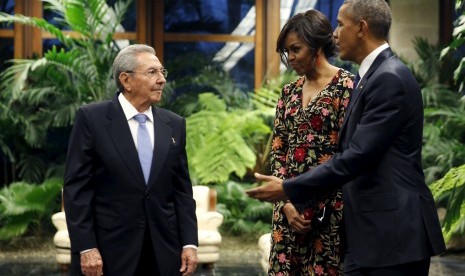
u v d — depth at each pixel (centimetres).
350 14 344
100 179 403
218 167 1147
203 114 1191
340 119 386
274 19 1291
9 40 1254
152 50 416
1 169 1224
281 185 344
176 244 409
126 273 394
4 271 880
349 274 338
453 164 941
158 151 407
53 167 1170
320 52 392
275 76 1284
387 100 328
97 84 1152
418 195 330
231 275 849
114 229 398
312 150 389
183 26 1292
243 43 1295
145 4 1282
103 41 1220
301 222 383
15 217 1075
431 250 329
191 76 1287
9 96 1152
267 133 1233
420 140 337
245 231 1152
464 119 998
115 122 407
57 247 885
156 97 410
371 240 330
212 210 923
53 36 1263
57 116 1148
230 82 1273
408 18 1209
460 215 617
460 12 1223
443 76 1170
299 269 396
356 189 336
